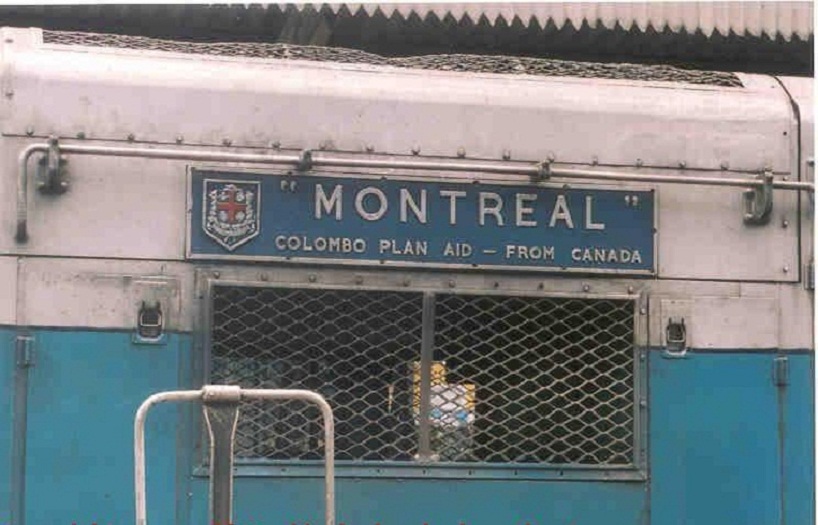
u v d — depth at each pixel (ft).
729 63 21.30
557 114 14.01
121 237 12.94
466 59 14.82
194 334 13.01
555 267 13.73
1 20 18.71
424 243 13.50
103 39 13.89
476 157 13.80
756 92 14.65
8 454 12.53
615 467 13.70
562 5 19.76
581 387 13.74
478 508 13.37
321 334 13.29
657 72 15.10
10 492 12.50
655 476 13.79
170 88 13.25
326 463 10.54
